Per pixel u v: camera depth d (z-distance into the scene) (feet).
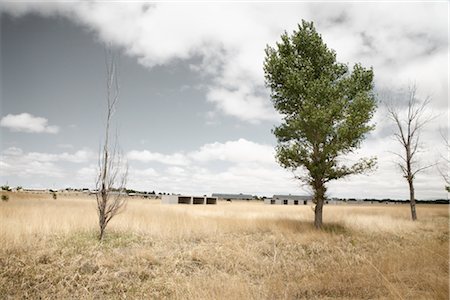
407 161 85.35
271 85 63.82
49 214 52.60
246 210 116.37
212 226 52.16
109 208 39.09
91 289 22.27
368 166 56.29
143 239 39.88
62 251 30.68
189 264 30.50
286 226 55.21
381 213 111.86
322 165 56.65
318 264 31.53
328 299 20.45
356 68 60.03
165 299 20.81
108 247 34.24
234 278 23.16
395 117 85.92
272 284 22.63
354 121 55.01
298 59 60.95
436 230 62.49
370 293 20.58
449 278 20.35
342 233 52.95
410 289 20.02
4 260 26.86
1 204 77.10
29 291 21.65
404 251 30.53
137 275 25.95
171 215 65.98
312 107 55.98
